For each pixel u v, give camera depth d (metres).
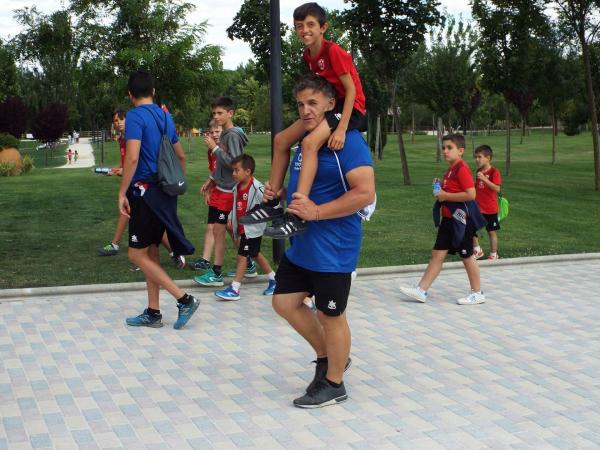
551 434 4.26
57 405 4.68
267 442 4.13
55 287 7.52
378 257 9.70
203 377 5.24
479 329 6.53
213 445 4.09
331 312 4.58
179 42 16.47
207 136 7.96
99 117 62.19
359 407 4.68
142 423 4.39
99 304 7.20
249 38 19.08
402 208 15.28
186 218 13.23
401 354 5.79
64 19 17.98
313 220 4.42
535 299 7.64
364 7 20.36
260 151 47.84
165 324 6.57
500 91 25.62
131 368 5.41
